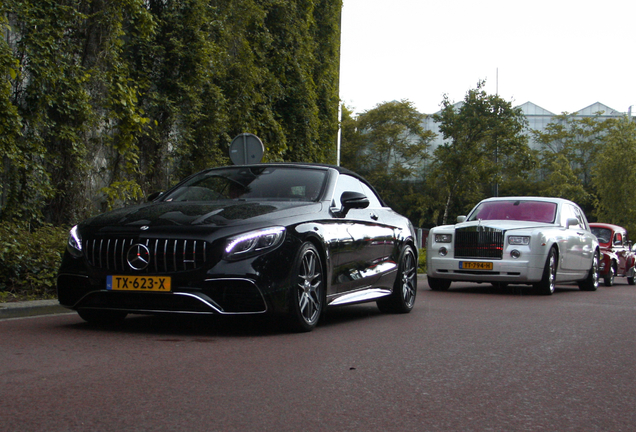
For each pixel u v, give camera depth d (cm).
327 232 607
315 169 681
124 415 308
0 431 280
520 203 1302
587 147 7694
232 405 331
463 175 3184
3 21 927
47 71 1024
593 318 771
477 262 1169
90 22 1132
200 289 511
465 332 617
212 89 1395
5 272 788
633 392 390
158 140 1287
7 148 967
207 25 1391
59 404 325
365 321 687
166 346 490
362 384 387
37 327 574
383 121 7088
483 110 3195
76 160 1102
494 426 310
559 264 1217
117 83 1151
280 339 536
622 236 1972
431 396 364
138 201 1277
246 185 659
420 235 2622
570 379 420
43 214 1093
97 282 530
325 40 2047
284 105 1777
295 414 318
